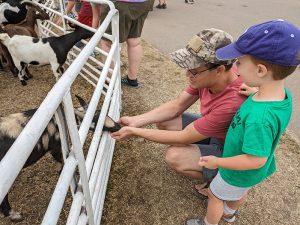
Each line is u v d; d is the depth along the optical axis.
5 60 4.76
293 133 3.54
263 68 1.53
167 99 4.16
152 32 6.68
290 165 3.07
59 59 4.12
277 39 1.46
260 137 1.57
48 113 1.04
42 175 2.85
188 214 2.54
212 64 1.91
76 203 1.57
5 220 2.46
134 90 4.29
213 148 2.41
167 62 5.21
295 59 1.49
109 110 2.71
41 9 5.10
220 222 2.47
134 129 2.28
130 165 2.98
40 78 4.67
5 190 0.77
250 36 1.54
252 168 1.65
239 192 2.01
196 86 2.09
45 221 1.13
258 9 9.01
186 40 6.29
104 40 3.82
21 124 2.24
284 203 2.67
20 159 0.84
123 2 3.47
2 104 4.01
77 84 4.41
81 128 1.64
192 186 2.79
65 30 4.55
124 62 5.13
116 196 2.66
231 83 2.04
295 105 4.04
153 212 2.55
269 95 1.61
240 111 1.75
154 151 3.17
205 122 2.09
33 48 4.06
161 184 2.80
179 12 8.41
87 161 1.86
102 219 2.47
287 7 9.34
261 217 2.54
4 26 4.75
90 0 3.39
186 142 2.21
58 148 2.55
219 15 8.21
